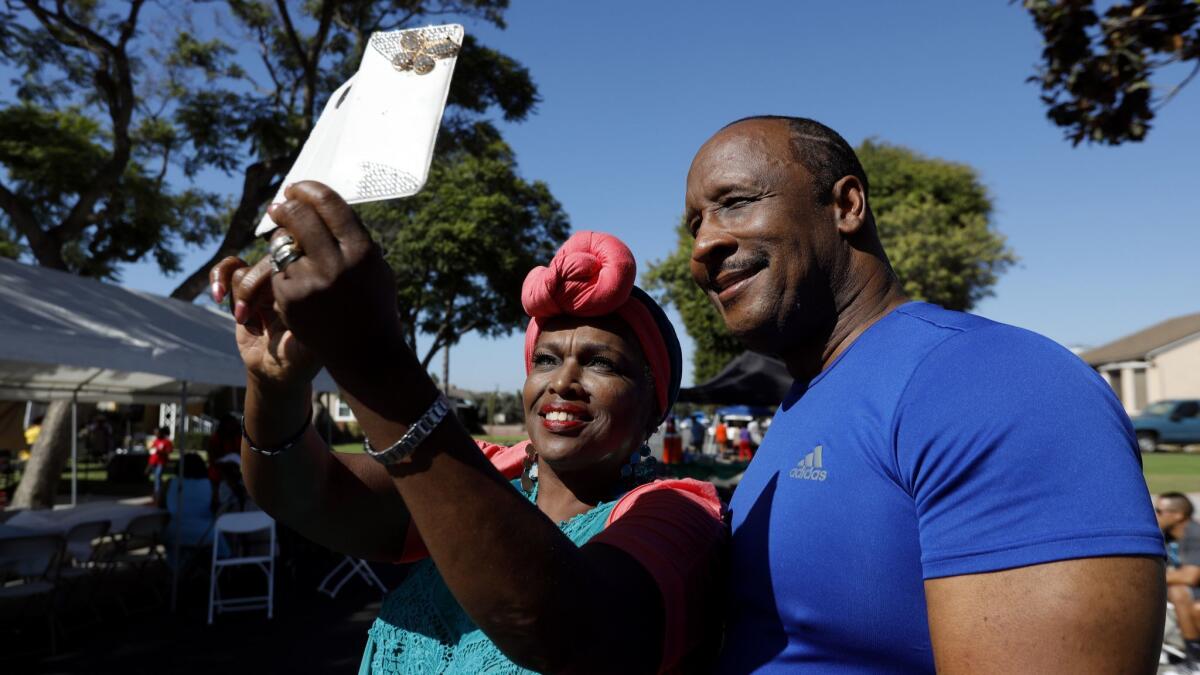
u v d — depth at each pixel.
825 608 0.98
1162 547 0.78
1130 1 4.52
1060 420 0.81
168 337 7.15
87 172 12.95
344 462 1.39
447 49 0.83
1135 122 4.67
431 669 1.29
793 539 1.03
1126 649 0.74
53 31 11.35
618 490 1.43
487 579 0.77
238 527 6.98
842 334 1.17
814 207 1.16
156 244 14.98
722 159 1.20
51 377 9.38
